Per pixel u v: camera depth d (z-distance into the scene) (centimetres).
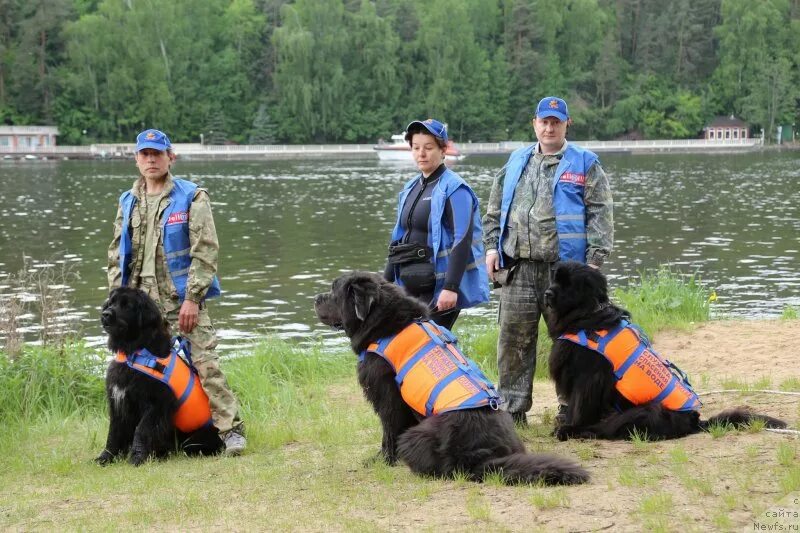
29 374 923
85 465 658
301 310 1652
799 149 11006
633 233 2894
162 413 637
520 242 651
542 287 656
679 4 12038
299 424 782
